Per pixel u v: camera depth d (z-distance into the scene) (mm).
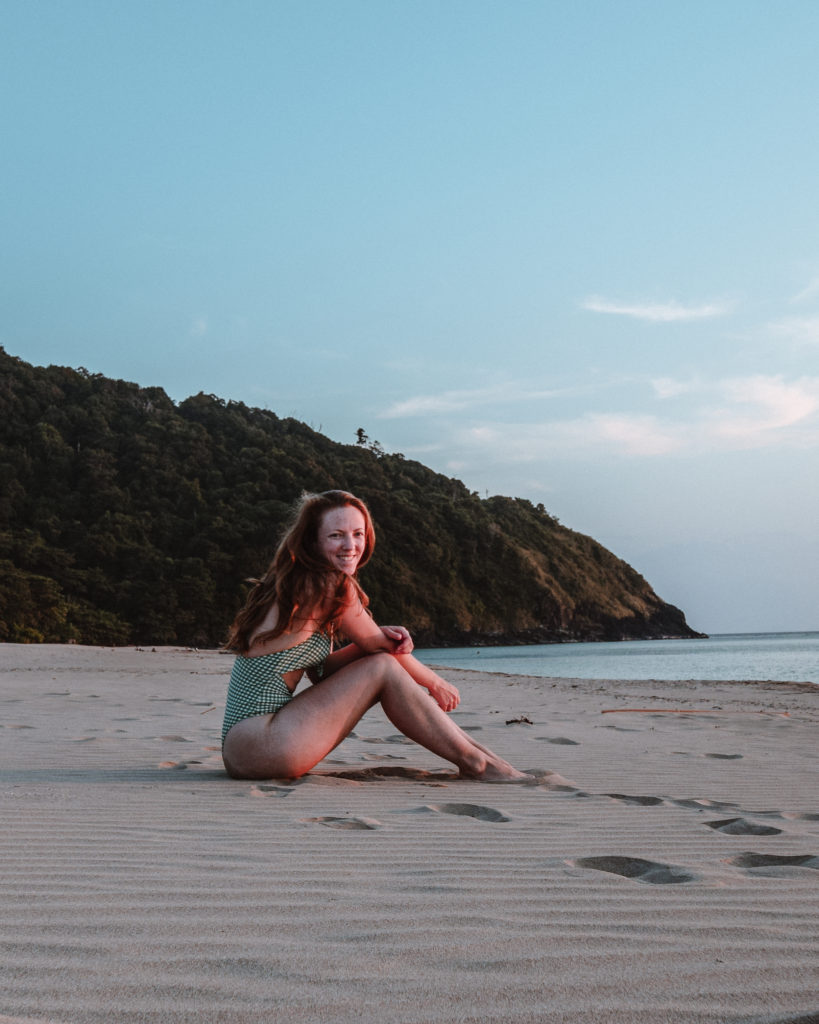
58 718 6109
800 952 1307
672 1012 1059
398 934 1365
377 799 2859
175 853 1959
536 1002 1086
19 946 1255
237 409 131000
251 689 3273
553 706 8961
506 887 1704
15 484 98188
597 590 139750
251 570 93750
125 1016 1007
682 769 4051
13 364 116375
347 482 119812
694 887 1731
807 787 3527
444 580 118562
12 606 73062
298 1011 1040
